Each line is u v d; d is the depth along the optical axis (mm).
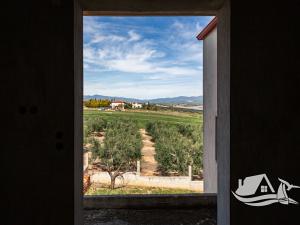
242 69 2621
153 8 3047
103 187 13570
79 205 2820
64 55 2523
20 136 2508
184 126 16281
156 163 15484
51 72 2523
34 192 2508
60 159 2521
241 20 2619
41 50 2518
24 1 2510
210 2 2857
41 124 2516
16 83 2512
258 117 2633
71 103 2525
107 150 15156
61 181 2516
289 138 2646
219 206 3076
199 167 15320
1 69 2508
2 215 2490
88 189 12492
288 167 2641
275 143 2639
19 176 2504
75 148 2598
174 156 15438
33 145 2512
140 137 15883
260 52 2631
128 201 4688
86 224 4051
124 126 16203
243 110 2623
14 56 2512
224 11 2842
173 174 15406
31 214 2502
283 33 2643
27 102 2516
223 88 2885
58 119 2521
